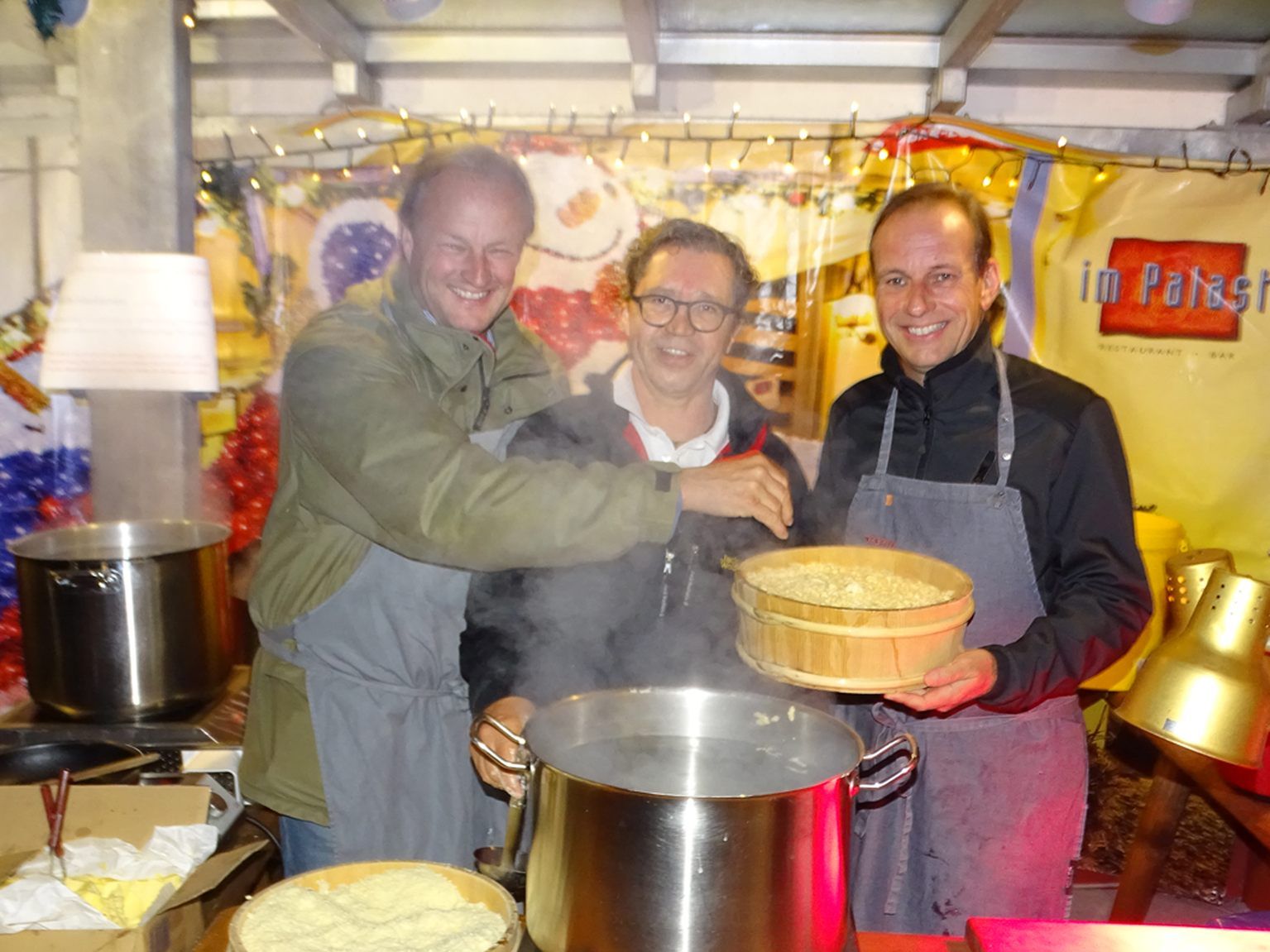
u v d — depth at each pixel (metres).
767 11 2.70
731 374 1.99
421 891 1.08
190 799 1.43
